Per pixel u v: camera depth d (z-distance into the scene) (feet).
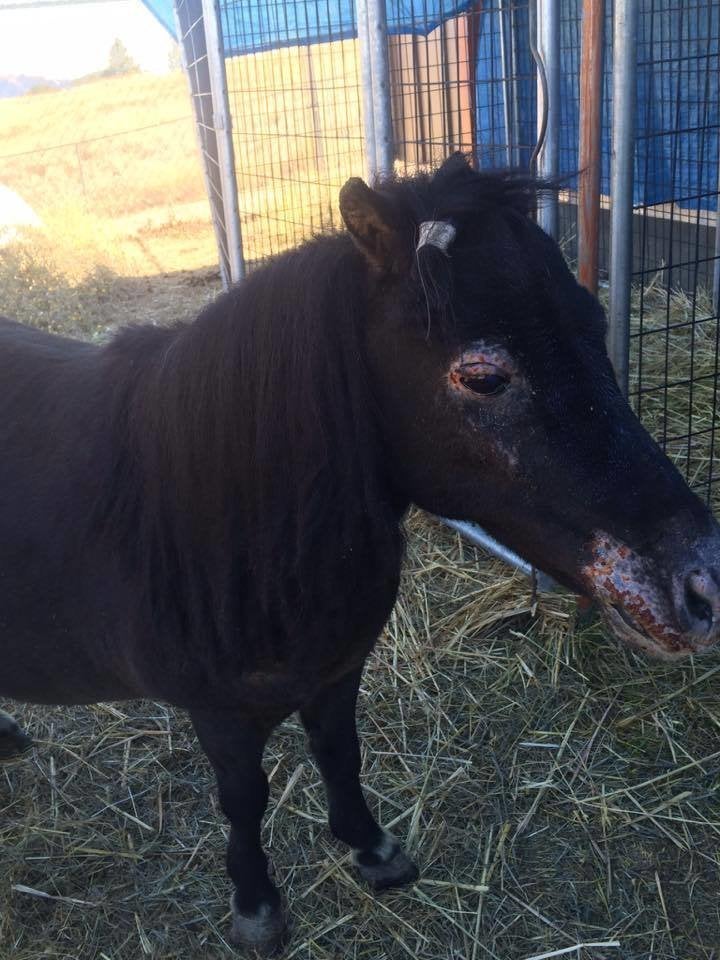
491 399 4.85
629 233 9.27
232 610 5.71
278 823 8.52
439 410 5.05
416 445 5.27
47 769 9.29
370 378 5.26
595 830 8.32
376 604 6.02
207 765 9.30
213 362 5.53
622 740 9.27
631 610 4.83
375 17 10.82
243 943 7.36
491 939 7.36
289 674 6.04
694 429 13.94
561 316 4.82
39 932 7.63
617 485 4.79
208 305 5.90
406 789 8.82
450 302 4.78
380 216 4.89
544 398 4.78
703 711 9.46
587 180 9.20
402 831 8.38
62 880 8.04
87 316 23.61
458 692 10.02
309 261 5.34
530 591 11.26
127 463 5.99
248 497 5.52
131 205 38.78
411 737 9.49
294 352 5.26
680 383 11.59
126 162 42.57
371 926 7.53
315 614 5.69
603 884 7.79
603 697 9.77
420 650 10.55
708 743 9.16
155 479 5.76
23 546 6.36
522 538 5.29
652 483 4.82
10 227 32.45
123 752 9.50
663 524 4.77
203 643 5.89
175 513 5.73
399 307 4.98
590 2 8.55
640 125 18.03
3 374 6.98
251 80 22.09
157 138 44.52
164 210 37.86
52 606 6.46
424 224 4.86
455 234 4.86
